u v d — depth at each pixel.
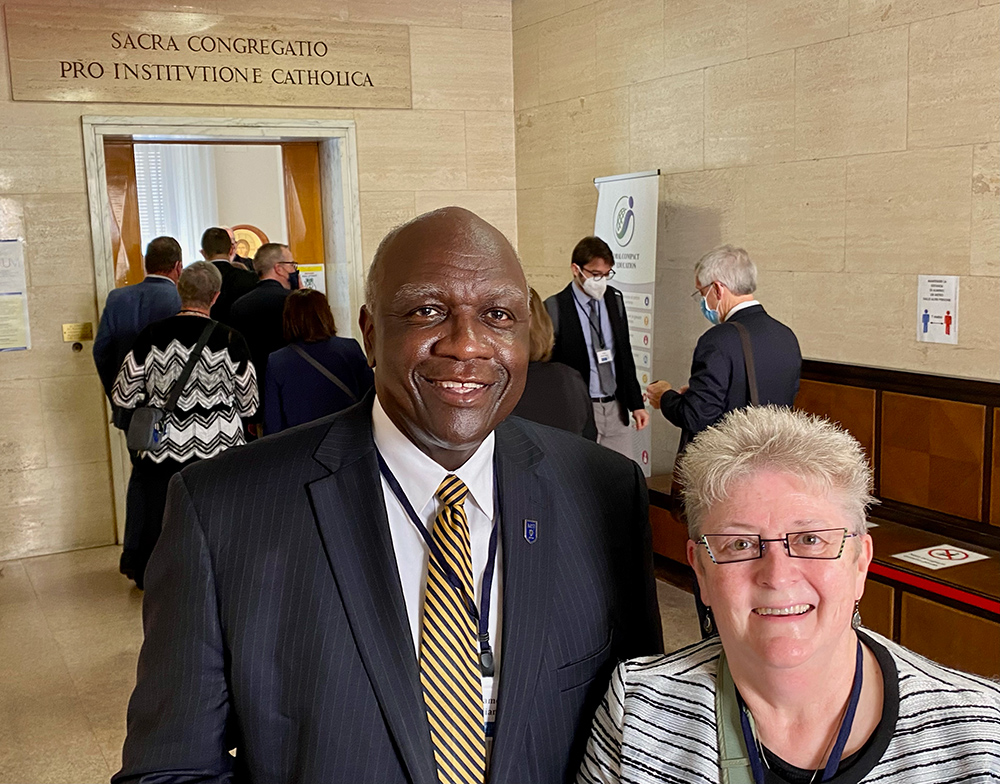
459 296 1.25
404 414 1.30
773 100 4.68
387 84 6.54
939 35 3.81
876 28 4.09
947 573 3.43
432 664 1.30
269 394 4.41
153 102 5.93
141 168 7.81
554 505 1.48
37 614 4.91
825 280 4.48
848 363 4.36
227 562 1.32
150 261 5.42
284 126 6.27
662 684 1.42
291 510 1.35
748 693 1.33
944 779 1.21
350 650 1.30
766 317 3.70
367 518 1.36
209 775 1.32
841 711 1.30
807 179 4.52
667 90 5.43
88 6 5.70
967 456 3.78
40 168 5.70
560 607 1.43
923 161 3.93
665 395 3.78
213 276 4.59
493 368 1.27
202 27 6.00
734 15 4.88
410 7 6.55
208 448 4.50
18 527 5.89
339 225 6.65
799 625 1.27
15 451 5.83
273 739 1.30
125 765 1.32
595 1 5.97
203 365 4.47
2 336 5.71
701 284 3.83
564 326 5.30
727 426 1.40
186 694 1.30
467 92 6.80
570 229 6.49
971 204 3.75
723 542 1.32
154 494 4.55
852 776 1.25
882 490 4.19
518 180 7.02
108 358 5.36
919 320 4.01
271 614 1.31
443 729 1.29
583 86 6.18
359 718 1.29
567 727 1.43
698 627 4.40
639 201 5.41
